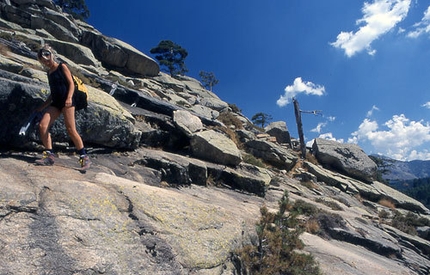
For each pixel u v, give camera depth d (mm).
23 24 20766
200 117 16422
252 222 7195
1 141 5105
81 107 4848
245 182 10961
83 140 6902
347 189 21266
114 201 4102
